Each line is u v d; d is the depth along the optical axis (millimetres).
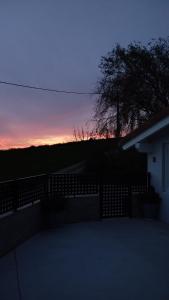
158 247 6922
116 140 23219
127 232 8203
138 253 6520
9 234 6688
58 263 5953
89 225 9039
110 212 9883
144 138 9266
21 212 7312
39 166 29453
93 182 9773
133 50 22453
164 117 8195
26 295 4621
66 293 4688
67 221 9297
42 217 8719
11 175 27094
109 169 21109
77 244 7164
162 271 5555
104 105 22844
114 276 5336
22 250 6773
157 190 9797
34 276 5340
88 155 27328
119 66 22641
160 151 9586
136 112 21703
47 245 7117
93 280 5168
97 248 6855
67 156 31281
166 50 22562
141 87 21875
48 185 9195
